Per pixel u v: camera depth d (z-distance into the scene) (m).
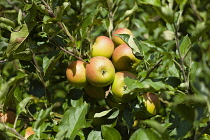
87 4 1.46
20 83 1.43
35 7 1.12
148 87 1.06
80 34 1.18
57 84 1.45
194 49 1.41
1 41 1.28
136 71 1.22
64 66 1.35
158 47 1.07
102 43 1.18
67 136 1.08
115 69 1.21
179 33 1.60
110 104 1.21
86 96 1.25
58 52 1.18
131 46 1.13
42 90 1.35
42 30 1.14
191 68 1.11
